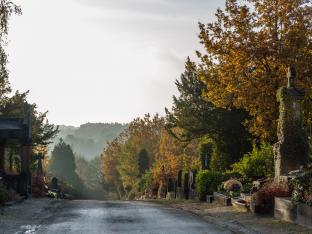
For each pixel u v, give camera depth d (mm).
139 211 24562
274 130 36656
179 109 47594
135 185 85562
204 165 46281
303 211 17703
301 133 23672
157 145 97562
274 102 36219
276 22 36938
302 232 16344
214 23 37750
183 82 47469
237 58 36750
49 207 26688
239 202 24766
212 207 26828
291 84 24203
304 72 35812
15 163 48781
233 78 37156
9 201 27891
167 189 52531
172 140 73500
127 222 19969
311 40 36500
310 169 21703
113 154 127500
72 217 21750
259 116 37156
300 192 18312
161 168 61125
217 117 45531
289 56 35688
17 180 32094
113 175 126875
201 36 37906
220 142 45625
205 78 38969
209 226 18859
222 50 37375
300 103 23875
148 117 101688
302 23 36375
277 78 36031
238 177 32750
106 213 23469
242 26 36812
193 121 46469
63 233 16938
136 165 98438
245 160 33750
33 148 56438
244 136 45188
